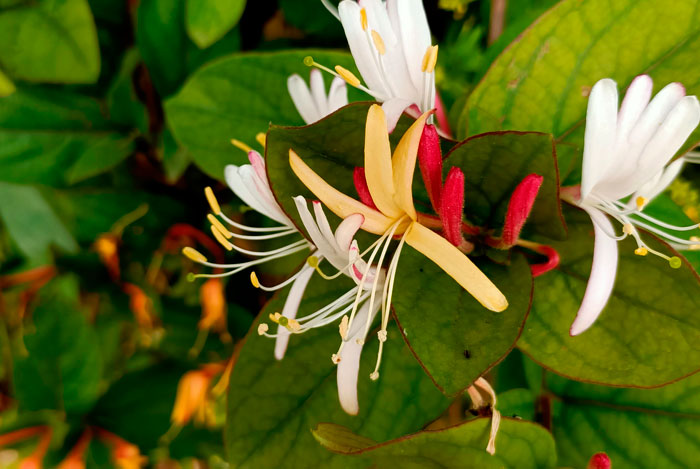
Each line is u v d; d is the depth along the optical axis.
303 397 0.19
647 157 0.16
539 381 0.21
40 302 0.31
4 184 0.31
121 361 0.33
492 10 0.24
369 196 0.16
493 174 0.16
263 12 0.29
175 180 0.29
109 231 0.31
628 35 0.18
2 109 0.28
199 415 0.31
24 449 0.30
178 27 0.27
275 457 0.19
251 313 0.31
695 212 0.25
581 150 0.18
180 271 0.31
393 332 0.19
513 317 0.16
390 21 0.17
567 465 0.21
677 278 0.16
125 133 0.30
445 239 0.16
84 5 0.26
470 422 0.17
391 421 0.19
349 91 0.23
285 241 0.28
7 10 0.26
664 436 0.20
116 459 0.30
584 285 0.17
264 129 0.24
